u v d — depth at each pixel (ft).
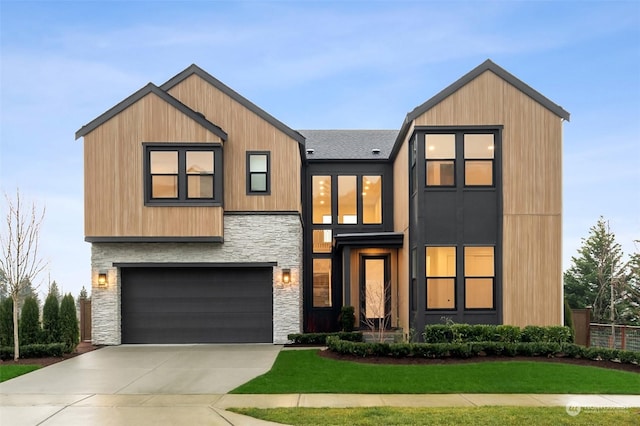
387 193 60.54
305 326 58.39
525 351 36.19
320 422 20.54
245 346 45.14
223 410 22.89
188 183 45.96
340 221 60.70
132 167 45.16
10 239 38.47
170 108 45.62
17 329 37.55
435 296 42.65
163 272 47.52
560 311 41.93
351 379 29.37
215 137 45.85
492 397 25.61
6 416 22.16
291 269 47.55
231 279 47.83
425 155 43.32
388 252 55.72
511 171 42.83
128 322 46.96
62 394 26.40
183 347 44.62
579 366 33.06
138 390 27.27
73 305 41.52
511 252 42.37
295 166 48.21
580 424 20.12
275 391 26.73
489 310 42.22
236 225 47.47
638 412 22.12
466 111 43.16
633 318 71.97
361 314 55.57
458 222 42.78
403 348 35.58
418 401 24.70
